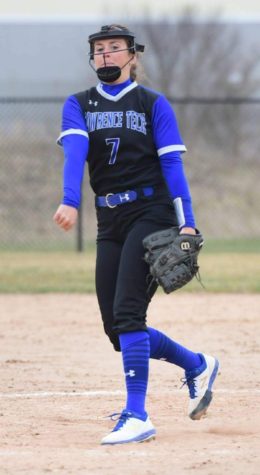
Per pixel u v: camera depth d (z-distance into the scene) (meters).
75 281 32.38
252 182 54.84
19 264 37.47
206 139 56.88
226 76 62.97
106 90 12.58
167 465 10.96
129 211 12.39
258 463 11.05
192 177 54.88
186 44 63.12
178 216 12.27
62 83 59.12
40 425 13.41
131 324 12.20
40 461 11.18
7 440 12.41
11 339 21.91
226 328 22.95
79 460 11.23
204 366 13.41
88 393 15.91
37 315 25.61
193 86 62.28
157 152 12.41
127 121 12.34
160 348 13.05
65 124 12.53
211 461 11.15
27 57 60.94
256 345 20.67
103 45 12.48
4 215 51.69
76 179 12.15
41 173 53.72
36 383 16.88
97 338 21.98
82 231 42.81
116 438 12.12
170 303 27.38
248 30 64.56
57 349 20.58
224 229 51.66
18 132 55.28
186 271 12.26
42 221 51.50
